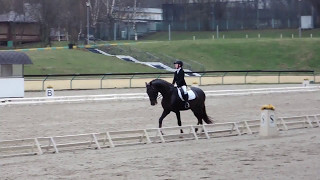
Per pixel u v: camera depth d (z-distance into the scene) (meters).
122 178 15.34
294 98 45.53
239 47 91.00
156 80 24.39
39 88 53.69
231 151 19.86
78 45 86.50
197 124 26.53
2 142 20.31
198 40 96.50
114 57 81.44
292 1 111.56
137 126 28.66
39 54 78.31
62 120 31.09
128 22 109.62
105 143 22.61
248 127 25.66
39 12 91.19
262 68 84.19
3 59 41.16
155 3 135.75
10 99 39.88
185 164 17.33
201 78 62.69
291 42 92.69
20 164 18.12
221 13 115.19
